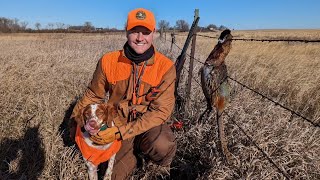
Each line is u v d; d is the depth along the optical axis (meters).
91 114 1.01
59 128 1.45
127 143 1.18
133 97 1.12
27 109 1.61
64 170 1.14
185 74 2.07
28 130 1.41
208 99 1.22
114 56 1.14
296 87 2.22
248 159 1.19
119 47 4.36
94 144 1.06
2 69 2.08
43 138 1.34
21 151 1.28
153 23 1.08
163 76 1.11
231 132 1.30
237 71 2.51
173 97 1.14
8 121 1.49
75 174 1.17
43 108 1.60
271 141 1.23
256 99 1.67
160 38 5.49
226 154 1.17
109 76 1.14
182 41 5.62
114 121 1.11
